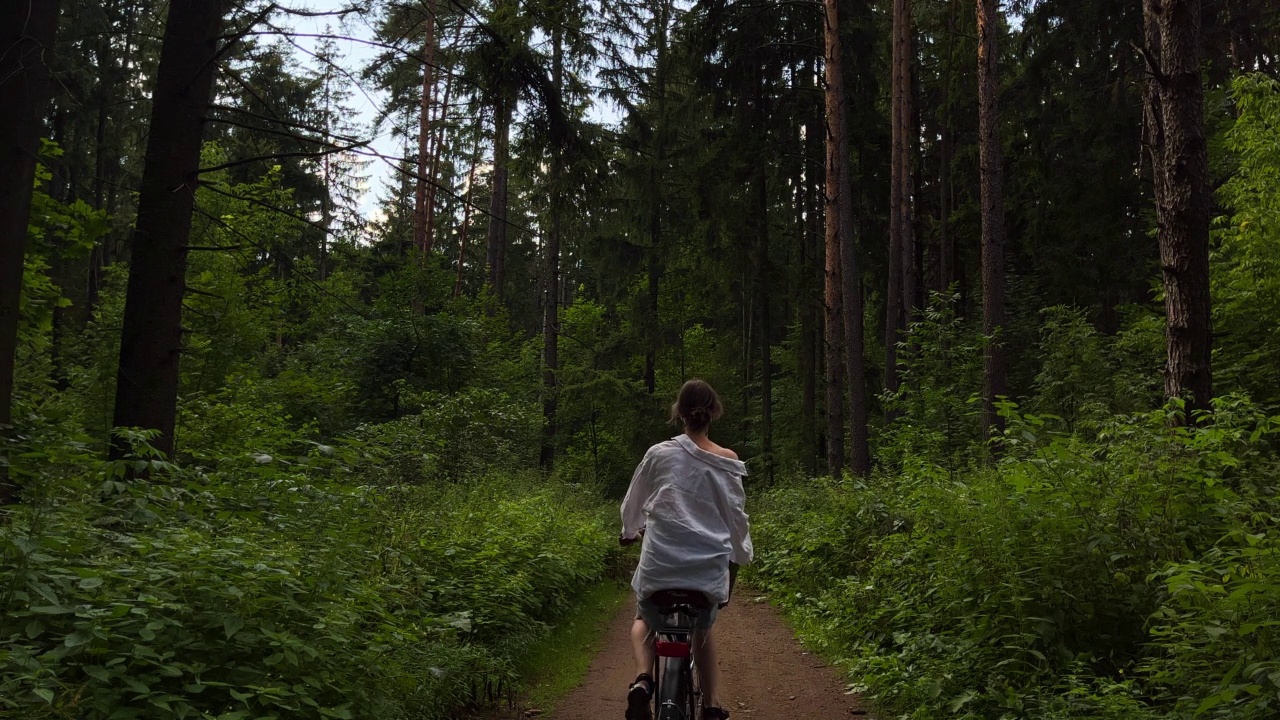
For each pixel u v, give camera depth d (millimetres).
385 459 11000
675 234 29484
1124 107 19344
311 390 16766
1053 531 5691
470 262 42812
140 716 3291
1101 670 5266
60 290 8984
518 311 48031
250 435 11227
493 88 11375
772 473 27281
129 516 4426
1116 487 5715
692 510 4016
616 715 5723
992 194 13922
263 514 5406
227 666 3729
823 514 11719
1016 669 5285
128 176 22719
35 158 6250
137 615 3611
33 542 3488
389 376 18500
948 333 17641
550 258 27547
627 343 30594
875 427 23859
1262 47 18312
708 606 3957
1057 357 14391
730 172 24984
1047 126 21891
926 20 26016
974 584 5980
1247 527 5109
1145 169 19469
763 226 26047
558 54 16594
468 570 7586
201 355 15562
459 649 5770
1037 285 22406
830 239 17797
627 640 8578
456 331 19406
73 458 4578
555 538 10562
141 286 7098
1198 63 6770
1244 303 11477
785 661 7551
